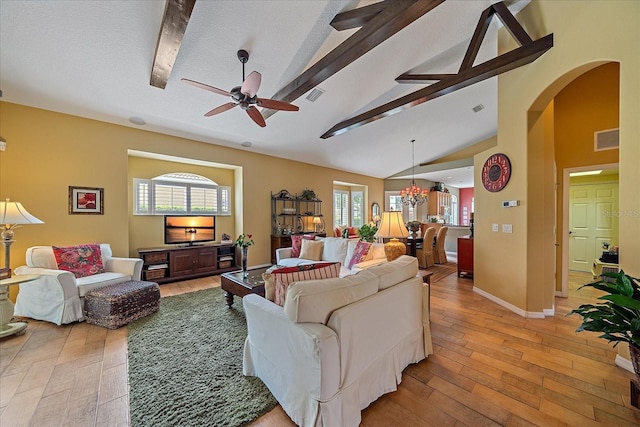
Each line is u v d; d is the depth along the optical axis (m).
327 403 1.30
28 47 2.53
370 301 1.60
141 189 4.61
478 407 1.61
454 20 2.93
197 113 3.86
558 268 3.70
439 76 3.32
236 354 2.19
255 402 1.63
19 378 1.87
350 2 2.43
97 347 2.31
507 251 3.31
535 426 1.46
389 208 9.34
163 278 4.39
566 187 3.61
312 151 6.05
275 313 1.58
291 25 2.61
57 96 3.21
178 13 2.05
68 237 3.55
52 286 2.75
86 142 3.70
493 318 2.98
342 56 2.57
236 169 5.69
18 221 2.67
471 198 11.83
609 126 3.30
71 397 1.68
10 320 2.59
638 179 1.85
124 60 2.80
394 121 5.28
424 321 2.18
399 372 1.85
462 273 4.95
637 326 1.48
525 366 2.04
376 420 1.51
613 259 4.20
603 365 2.04
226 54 2.84
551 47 2.55
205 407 1.58
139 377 1.88
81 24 2.38
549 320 2.92
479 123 5.89
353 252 3.91
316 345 1.28
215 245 5.09
